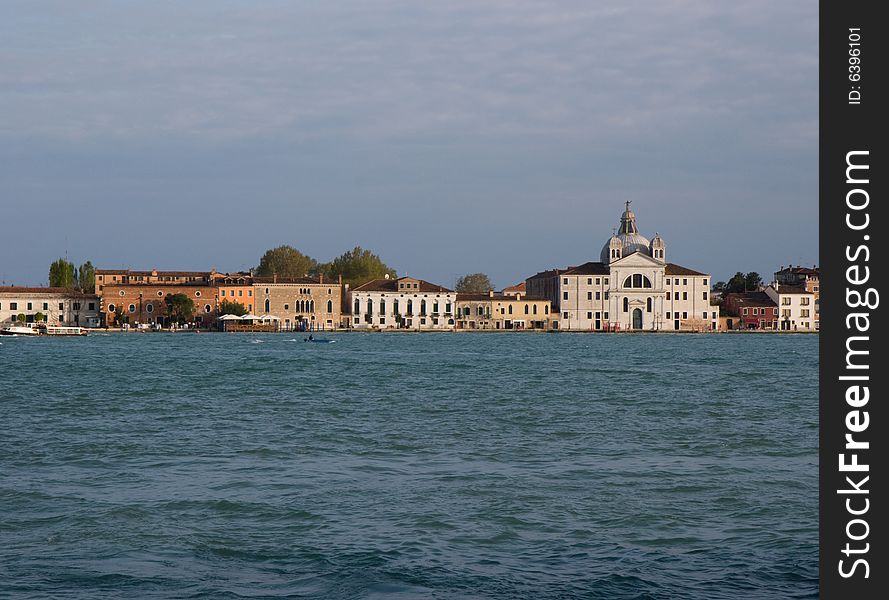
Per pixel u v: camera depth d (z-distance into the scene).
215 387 82.69
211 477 41.03
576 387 84.38
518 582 27.84
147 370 104.38
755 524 33.59
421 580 28.02
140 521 34.00
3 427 55.62
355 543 31.44
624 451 47.81
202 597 26.80
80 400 70.81
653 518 34.38
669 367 114.38
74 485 39.38
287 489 38.72
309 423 57.81
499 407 67.12
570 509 35.59
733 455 46.72
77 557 30.08
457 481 40.22
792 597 26.80
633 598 26.69
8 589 27.27
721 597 26.78
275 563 29.58
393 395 75.88
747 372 105.56
